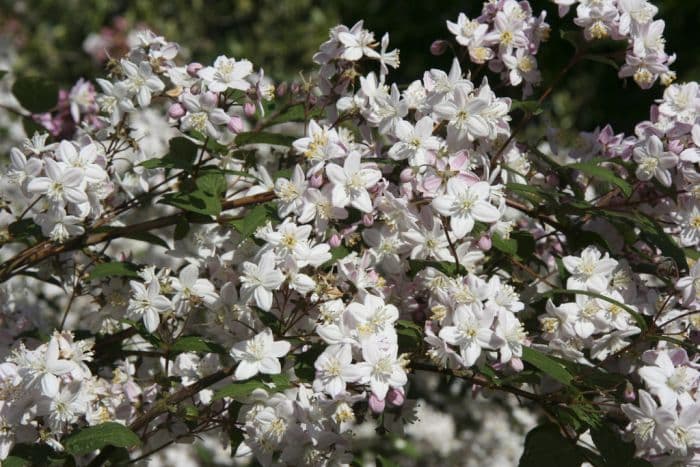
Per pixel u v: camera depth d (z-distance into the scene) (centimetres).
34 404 71
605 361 74
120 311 80
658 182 76
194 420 75
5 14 227
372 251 73
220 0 237
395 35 218
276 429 72
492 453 116
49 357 71
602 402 72
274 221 73
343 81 76
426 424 113
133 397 77
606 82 194
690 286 74
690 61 195
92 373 81
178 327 78
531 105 76
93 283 83
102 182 74
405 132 72
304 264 71
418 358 73
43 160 74
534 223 84
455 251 74
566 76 195
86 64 218
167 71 76
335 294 71
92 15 226
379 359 69
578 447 73
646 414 70
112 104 76
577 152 82
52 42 222
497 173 76
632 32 77
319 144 73
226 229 78
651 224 76
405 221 73
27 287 92
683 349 72
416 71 215
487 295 71
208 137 75
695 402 70
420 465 115
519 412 118
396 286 75
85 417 75
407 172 72
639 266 80
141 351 81
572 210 77
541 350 75
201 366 76
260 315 73
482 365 71
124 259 83
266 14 226
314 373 72
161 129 110
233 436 76
